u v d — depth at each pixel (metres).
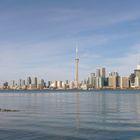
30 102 155.25
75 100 178.75
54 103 143.88
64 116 77.00
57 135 46.94
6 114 82.44
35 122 63.16
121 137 45.47
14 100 181.62
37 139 43.97
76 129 52.81
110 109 101.69
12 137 45.34
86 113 86.00
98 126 56.88
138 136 46.25
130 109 101.00
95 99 190.50
